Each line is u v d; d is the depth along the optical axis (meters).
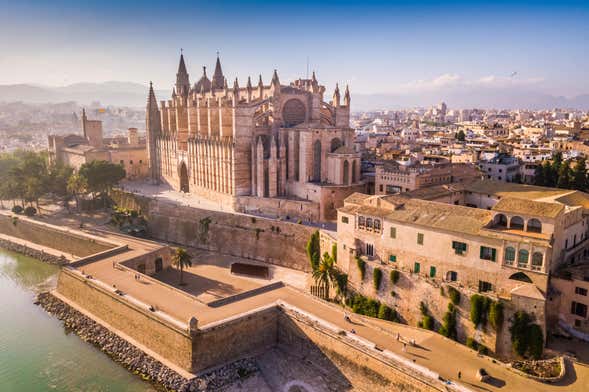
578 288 75.94
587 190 134.00
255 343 85.25
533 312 73.56
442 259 84.25
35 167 184.25
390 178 129.75
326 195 134.75
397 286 90.25
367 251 97.06
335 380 76.12
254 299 91.75
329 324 80.19
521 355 74.44
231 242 138.00
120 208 166.88
